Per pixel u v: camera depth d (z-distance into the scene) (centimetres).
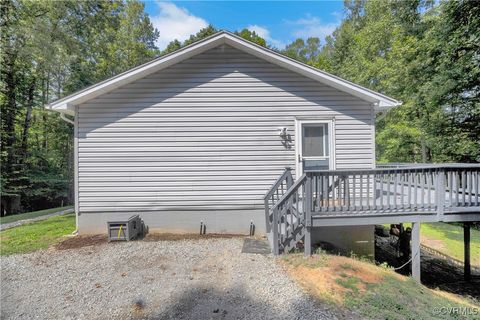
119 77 617
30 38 1209
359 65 1820
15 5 1209
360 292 378
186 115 655
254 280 414
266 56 636
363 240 645
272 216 536
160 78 651
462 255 784
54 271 459
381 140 1559
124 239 595
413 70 1329
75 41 1466
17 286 412
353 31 2320
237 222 657
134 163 651
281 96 661
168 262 486
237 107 658
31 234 675
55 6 1309
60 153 1752
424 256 788
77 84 1534
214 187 657
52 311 349
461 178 525
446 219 516
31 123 1609
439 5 1127
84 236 634
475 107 1045
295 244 521
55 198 1681
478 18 939
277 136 660
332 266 453
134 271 453
